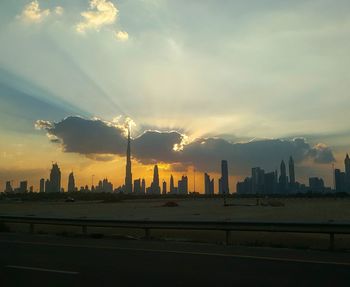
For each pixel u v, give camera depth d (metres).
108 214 53.38
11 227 31.44
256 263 13.50
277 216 46.00
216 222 19.52
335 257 14.68
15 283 10.88
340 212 55.47
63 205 101.44
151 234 25.80
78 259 14.60
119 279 11.26
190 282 10.82
